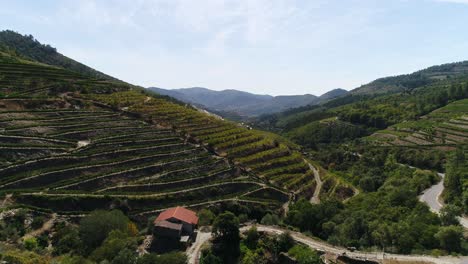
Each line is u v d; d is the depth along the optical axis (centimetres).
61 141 12581
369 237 8538
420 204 10150
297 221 10606
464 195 10169
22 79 17288
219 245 8388
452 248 7462
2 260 6362
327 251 7662
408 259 7012
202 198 12244
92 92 18388
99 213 9088
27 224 8962
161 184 11975
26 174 10456
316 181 16838
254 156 15950
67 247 8238
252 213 12162
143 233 9481
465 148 17538
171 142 14738
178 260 7069
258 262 7825
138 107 17262
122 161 12356
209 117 19125
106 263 6738
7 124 12556
